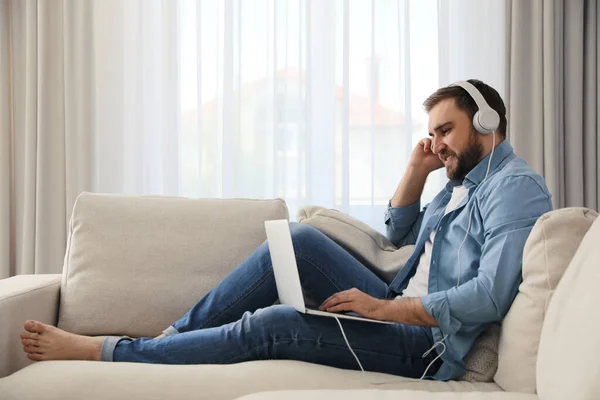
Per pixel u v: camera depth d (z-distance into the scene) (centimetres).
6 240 333
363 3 331
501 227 140
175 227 196
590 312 92
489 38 329
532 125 319
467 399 102
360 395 102
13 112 338
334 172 330
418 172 201
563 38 324
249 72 333
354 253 191
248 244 195
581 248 111
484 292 136
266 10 331
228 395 130
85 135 327
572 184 322
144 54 335
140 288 188
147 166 336
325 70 332
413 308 140
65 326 186
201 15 334
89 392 131
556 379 96
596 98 324
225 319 168
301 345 145
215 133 335
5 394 133
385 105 331
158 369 137
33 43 329
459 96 161
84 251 193
